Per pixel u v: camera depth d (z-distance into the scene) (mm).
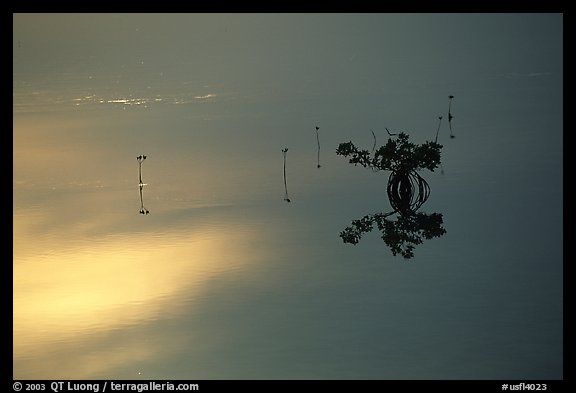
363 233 34469
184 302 27203
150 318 25906
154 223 37656
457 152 50375
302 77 104688
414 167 37281
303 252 32125
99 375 21984
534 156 47688
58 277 30234
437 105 71875
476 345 22562
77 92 93750
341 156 52188
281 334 24156
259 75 109250
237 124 67812
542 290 26266
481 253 30422
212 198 42406
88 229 37000
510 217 35062
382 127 62250
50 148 59438
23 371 22391
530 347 22281
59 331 25109
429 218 35844
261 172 48594
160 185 46094
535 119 60688
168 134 64125
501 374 20969
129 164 52594
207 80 104125
